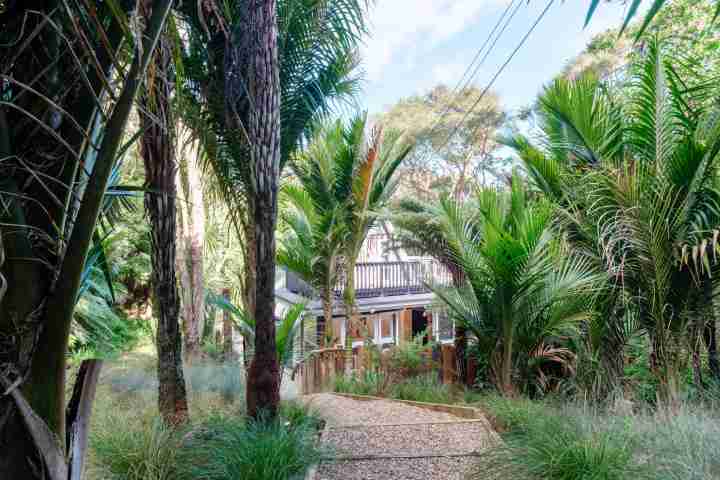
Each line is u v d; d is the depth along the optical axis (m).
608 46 11.30
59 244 1.38
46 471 1.25
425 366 7.74
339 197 8.59
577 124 5.39
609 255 4.67
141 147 4.10
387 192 9.12
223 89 4.71
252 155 4.10
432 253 7.59
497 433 4.29
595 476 2.66
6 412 1.23
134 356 8.52
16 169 1.35
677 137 4.85
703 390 4.43
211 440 3.66
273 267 4.15
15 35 1.39
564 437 3.11
